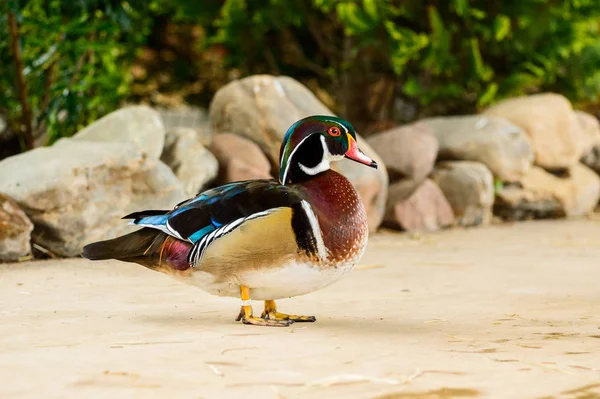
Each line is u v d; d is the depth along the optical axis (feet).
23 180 39.37
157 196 42.60
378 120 72.02
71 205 39.86
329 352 20.15
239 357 19.52
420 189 55.93
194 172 46.65
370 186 51.19
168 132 48.67
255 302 28.60
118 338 21.71
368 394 16.60
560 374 18.28
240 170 48.60
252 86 51.78
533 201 62.80
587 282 34.09
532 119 64.85
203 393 16.56
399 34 63.93
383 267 38.47
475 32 68.74
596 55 72.33
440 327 23.99
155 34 77.77
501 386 17.25
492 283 33.73
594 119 73.61
